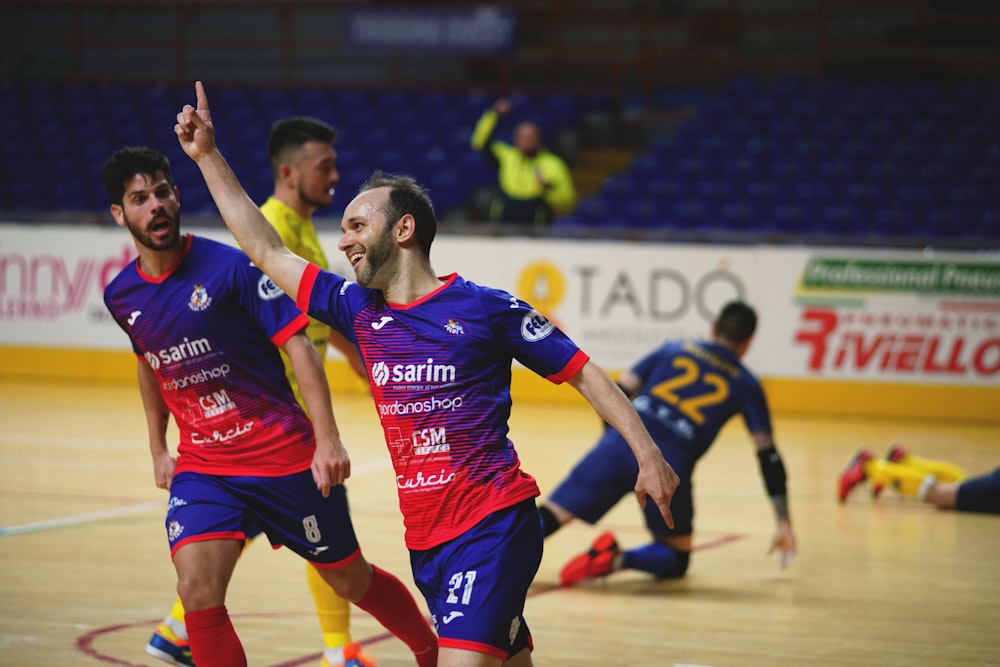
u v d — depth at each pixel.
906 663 5.07
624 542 7.52
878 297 13.30
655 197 16.34
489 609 3.34
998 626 5.68
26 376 15.08
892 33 19.84
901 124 17.14
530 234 13.91
